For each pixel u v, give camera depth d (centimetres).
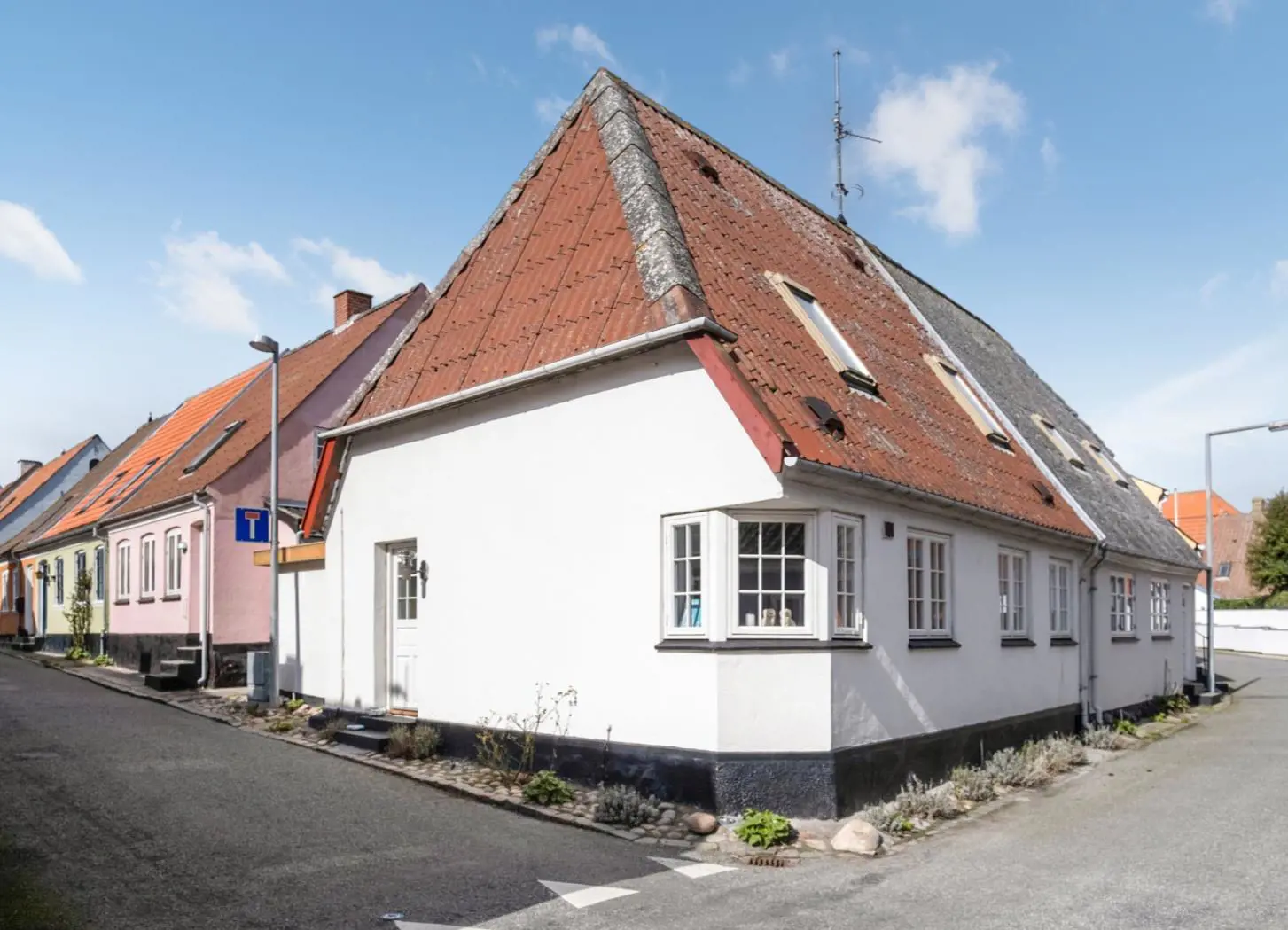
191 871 664
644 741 887
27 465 4691
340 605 1291
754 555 870
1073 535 1330
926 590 1028
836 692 860
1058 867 734
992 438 1386
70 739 1158
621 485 928
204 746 1135
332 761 1066
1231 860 755
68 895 611
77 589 2400
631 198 1080
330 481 1307
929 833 845
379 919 582
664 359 904
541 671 985
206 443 2153
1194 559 2069
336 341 2256
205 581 1769
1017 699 1211
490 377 1059
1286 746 1385
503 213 1298
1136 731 1515
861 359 1174
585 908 613
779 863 732
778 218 1422
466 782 957
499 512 1046
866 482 875
